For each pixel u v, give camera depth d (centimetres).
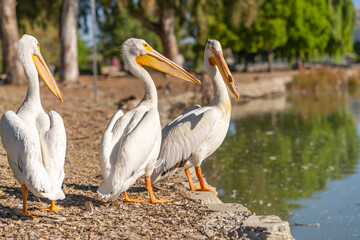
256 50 3991
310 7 4094
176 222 439
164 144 528
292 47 4212
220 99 555
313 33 4159
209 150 549
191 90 1933
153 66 503
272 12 3972
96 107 1312
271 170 938
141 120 459
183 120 541
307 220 648
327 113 1911
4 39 2091
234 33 3897
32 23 2875
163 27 2625
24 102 448
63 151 413
